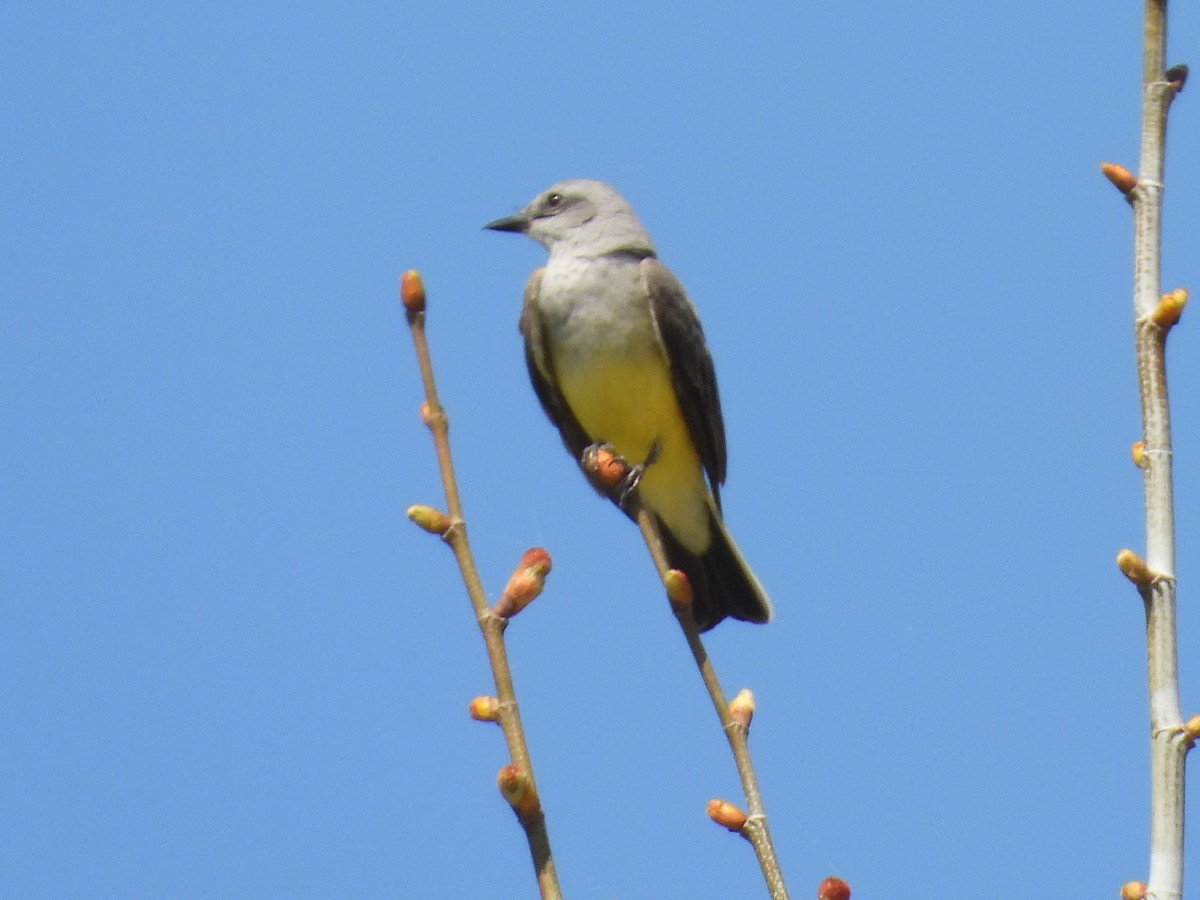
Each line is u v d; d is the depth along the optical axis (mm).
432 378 6367
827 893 5965
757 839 6199
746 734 6500
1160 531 6711
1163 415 6879
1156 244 7133
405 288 6422
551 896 5527
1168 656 6500
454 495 6234
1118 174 7281
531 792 5652
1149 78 7375
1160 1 7422
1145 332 7000
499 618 6051
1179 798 6273
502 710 5906
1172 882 6129
